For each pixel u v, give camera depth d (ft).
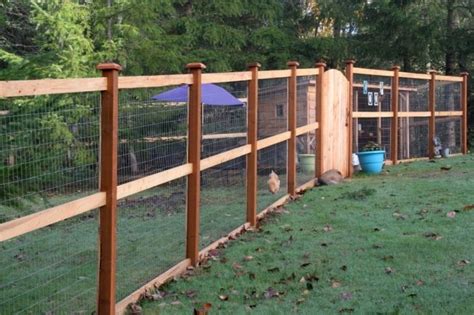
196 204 18.20
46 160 14.05
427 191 26.96
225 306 14.47
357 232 20.70
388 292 14.47
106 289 13.56
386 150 40.52
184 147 21.72
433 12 61.82
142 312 14.38
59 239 21.20
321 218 23.18
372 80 39.52
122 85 14.12
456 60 61.93
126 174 19.45
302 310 13.71
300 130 28.78
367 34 62.39
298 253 18.57
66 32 39.01
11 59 30.78
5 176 13.55
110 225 13.58
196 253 18.15
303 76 30.19
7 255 19.99
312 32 67.77
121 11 44.32
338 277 15.98
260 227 22.44
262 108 28.04
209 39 53.52
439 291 14.17
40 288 16.37
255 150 22.79
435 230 20.10
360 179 32.73
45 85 11.59
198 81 18.17
